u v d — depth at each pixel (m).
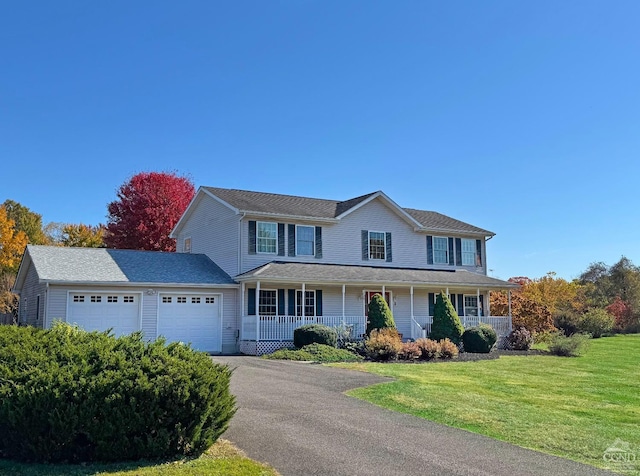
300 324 23.52
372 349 19.98
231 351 23.61
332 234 26.78
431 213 32.88
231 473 6.47
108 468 6.54
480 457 7.58
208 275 24.14
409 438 8.51
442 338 24.16
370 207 28.08
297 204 27.58
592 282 53.69
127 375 6.84
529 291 41.50
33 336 8.38
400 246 28.75
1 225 39.72
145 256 24.88
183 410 7.00
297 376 14.81
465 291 29.84
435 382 14.45
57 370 6.80
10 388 6.69
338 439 8.32
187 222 29.77
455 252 30.55
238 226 24.47
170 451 7.04
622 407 12.11
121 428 6.71
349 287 26.69
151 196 39.03
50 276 20.41
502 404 11.58
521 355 23.58
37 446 6.63
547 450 8.10
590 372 18.09
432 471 6.91
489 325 25.08
